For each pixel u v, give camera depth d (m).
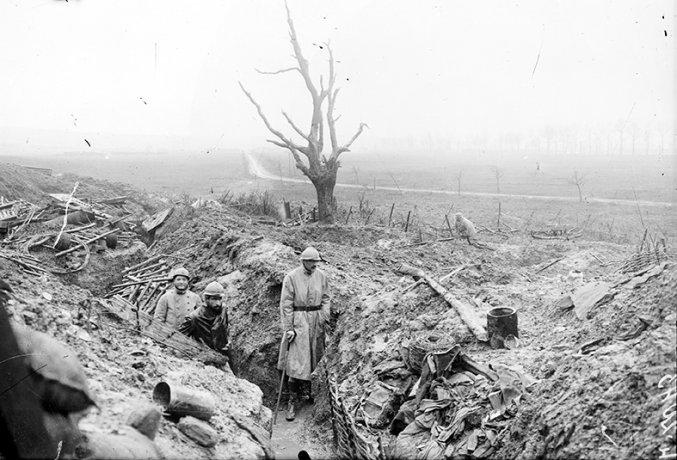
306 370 8.03
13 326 3.37
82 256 14.13
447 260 14.28
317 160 21.08
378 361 7.18
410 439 5.52
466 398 5.70
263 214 24.98
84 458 3.39
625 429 3.86
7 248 13.07
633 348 4.63
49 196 21.62
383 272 12.12
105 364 5.18
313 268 8.20
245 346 9.13
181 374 6.04
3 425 3.02
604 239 21.45
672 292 5.15
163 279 12.07
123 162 88.69
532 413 4.76
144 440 3.95
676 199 38.38
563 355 5.66
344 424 6.04
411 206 34.91
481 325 7.00
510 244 17.62
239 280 10.61
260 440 5.57
